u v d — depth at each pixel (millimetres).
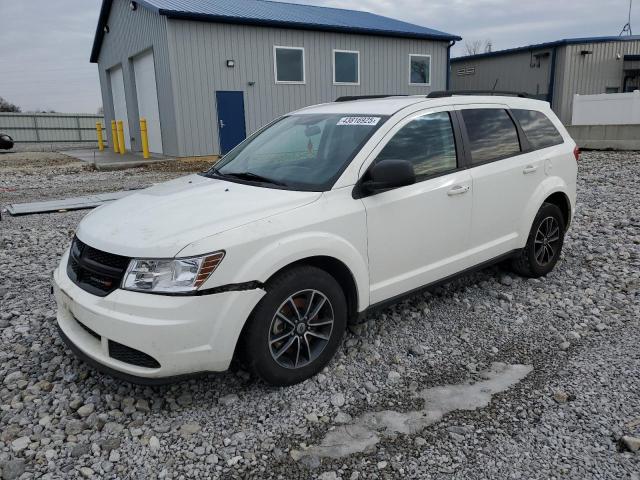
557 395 3209
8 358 3822
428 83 23156
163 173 15148
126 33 20578
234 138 18562
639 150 16906
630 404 3123
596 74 27875
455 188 4168
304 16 20766
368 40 20922
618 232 6902
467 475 2600
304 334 3391
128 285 2963
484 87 32000
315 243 3301
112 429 2990
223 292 2971
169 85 17281
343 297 3547
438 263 4184
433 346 3943
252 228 3105
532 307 4605
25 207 9414
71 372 3600
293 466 2697
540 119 5219
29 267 5922
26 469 2676
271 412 3150
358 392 3344
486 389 3348
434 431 2941
